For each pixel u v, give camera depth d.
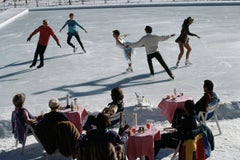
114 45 18.91
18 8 33.22
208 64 14.99
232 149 8.23
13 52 18.44
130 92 12.05
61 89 12.76
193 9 30.45
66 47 18.95
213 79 13.17
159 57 13.17
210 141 7.69
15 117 8.40
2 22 26.05
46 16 29.88
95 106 10.63
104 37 20.91
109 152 6.54
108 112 8.15
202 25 23.42
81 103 11.01
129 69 14.38
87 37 21.11
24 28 24.97
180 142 7.30
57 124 7.64
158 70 14.40
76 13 30.78
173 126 8.60
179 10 30.16
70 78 13.95
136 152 7.49
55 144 7.70
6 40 21.42
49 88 12.94
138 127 7.96
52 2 39.38
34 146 8.88
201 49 17.42
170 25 23.52
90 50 18.09
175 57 16.16
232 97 10.84
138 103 10.33
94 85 13.00
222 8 30.42
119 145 6.79
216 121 9.09
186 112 7.29
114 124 8.49
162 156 8.06
